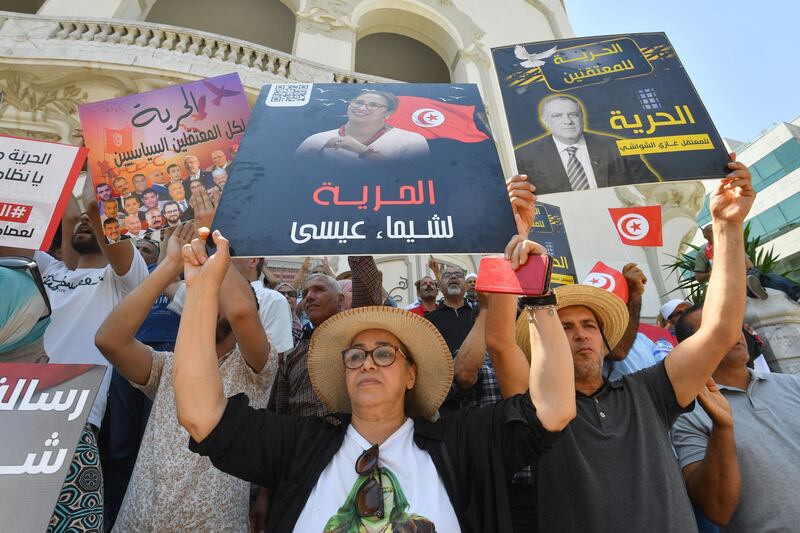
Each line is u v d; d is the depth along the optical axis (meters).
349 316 1.65
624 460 1.61
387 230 1.46
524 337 2.13
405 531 1.20
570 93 1.93
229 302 1.85
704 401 1.76
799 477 1.73
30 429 1.45
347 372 1.59
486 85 10.62
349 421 1.61
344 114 1.84
